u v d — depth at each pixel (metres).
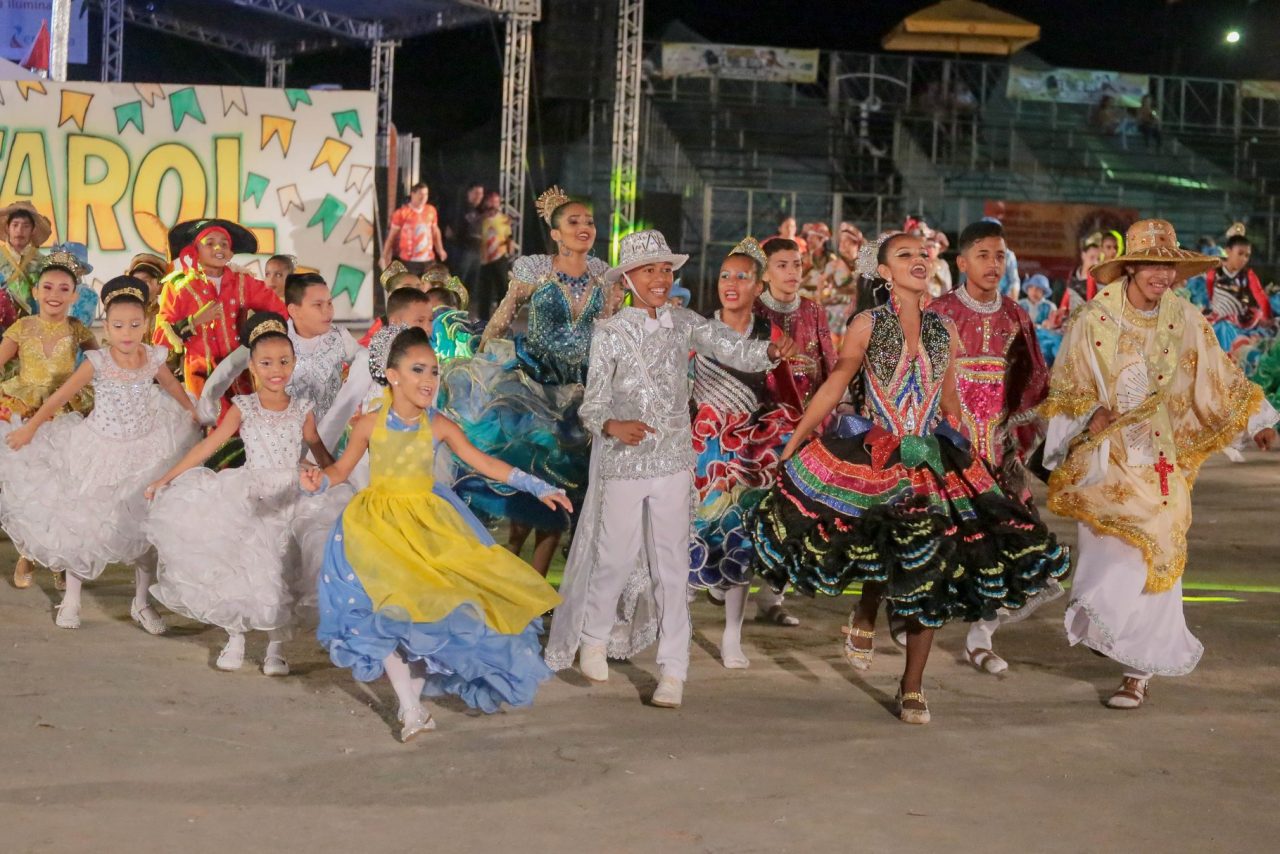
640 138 27.14
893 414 5.63
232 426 6.10
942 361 5.68
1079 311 6.12
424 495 5.42
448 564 5.22
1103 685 6.29
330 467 5.46
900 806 4.58
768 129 27.66
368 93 15.61
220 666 6.01
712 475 6.45
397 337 5.41
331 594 5.13
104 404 6.76
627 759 4.96
